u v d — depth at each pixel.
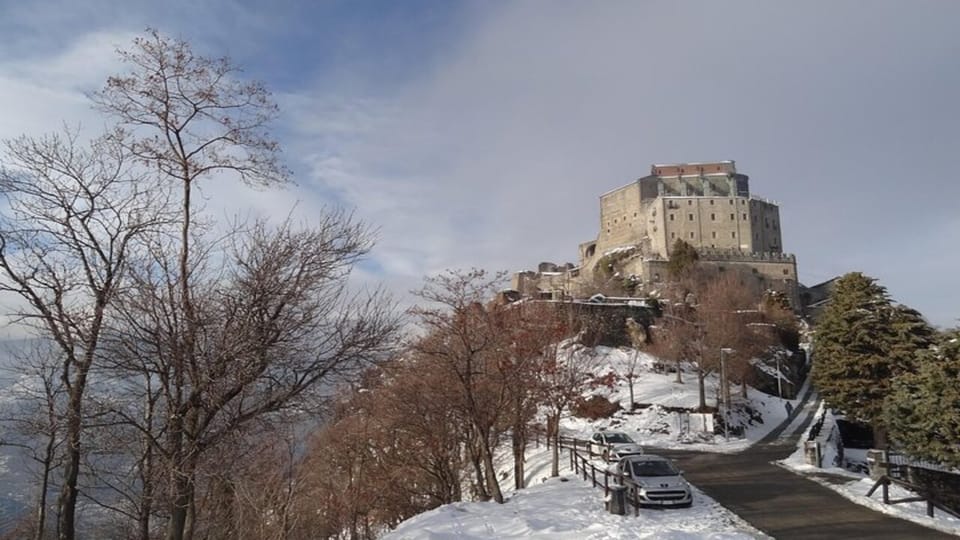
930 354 21.55
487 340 21.70
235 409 12.77
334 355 13.02
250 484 14.25
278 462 15.83
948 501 17.95
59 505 12.30
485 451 21.03
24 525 17.58
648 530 15.20
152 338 12.05
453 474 26.22
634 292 95.19
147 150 13.55
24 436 13.28
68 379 12.45
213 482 13.77
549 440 34.34
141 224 13.76
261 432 13.23
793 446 39.38
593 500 19.67
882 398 32.38
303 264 12.89
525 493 22.03
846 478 24.44
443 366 21.48
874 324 34.22
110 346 11.94
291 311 12.70
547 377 28.08
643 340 66.19
